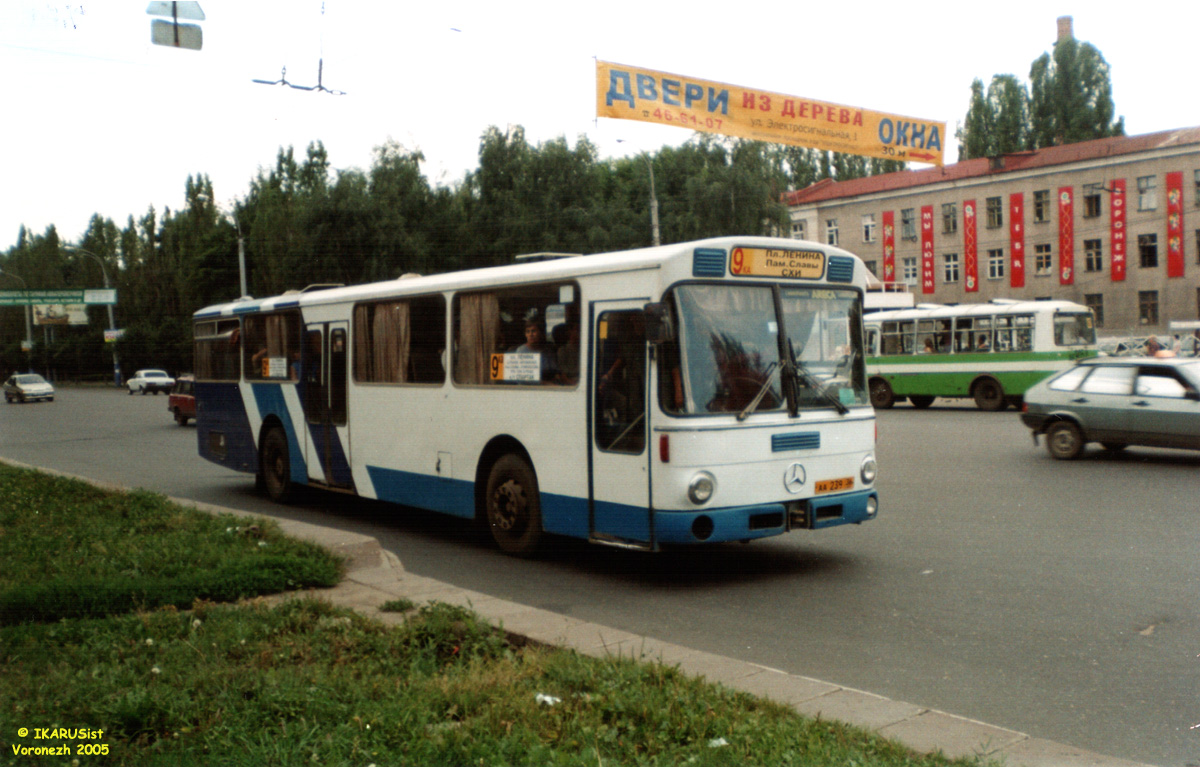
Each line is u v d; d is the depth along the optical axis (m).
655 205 33.81
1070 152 55.91
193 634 5.78
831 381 8.55
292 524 9.09
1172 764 4.30
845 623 6.79
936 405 32.22
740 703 4.59
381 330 11.13
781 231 46.75
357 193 46.00
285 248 52.59
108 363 83.38
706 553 9.36
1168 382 14.52
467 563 9.12
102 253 97.50
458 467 9.98
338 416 11.94
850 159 74.44
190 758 3.98
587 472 8.36
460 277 9.97
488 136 49.94
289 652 5.45
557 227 48.41
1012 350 27.61
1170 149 51.34
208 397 15.29
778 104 16.19
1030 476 13.82
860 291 8.94
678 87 15.28
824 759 3.89
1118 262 53.44
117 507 10.56
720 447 7.71
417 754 3.98
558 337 8.73
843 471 8.49
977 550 9.12
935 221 60.72
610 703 4.52
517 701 4.55
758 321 8.15
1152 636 6.30
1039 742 4.27
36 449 23.53
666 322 7.50
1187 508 10.88
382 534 10.85
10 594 6.43
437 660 5.54
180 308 69.75
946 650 6.09
